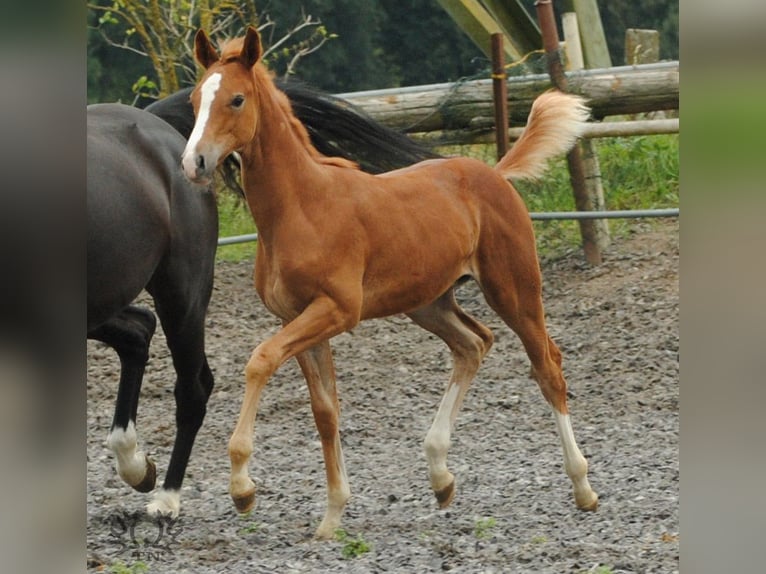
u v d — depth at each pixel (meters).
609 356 16.38
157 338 17.23
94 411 14.80
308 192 9.03
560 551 8.44
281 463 12.72
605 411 14.66
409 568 8.02
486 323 17.72
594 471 11.87
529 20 20.95
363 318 9.48
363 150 11.45
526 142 10.77
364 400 15.27
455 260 9.84
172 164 10.31
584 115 10.79
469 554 8.46
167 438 13.99
